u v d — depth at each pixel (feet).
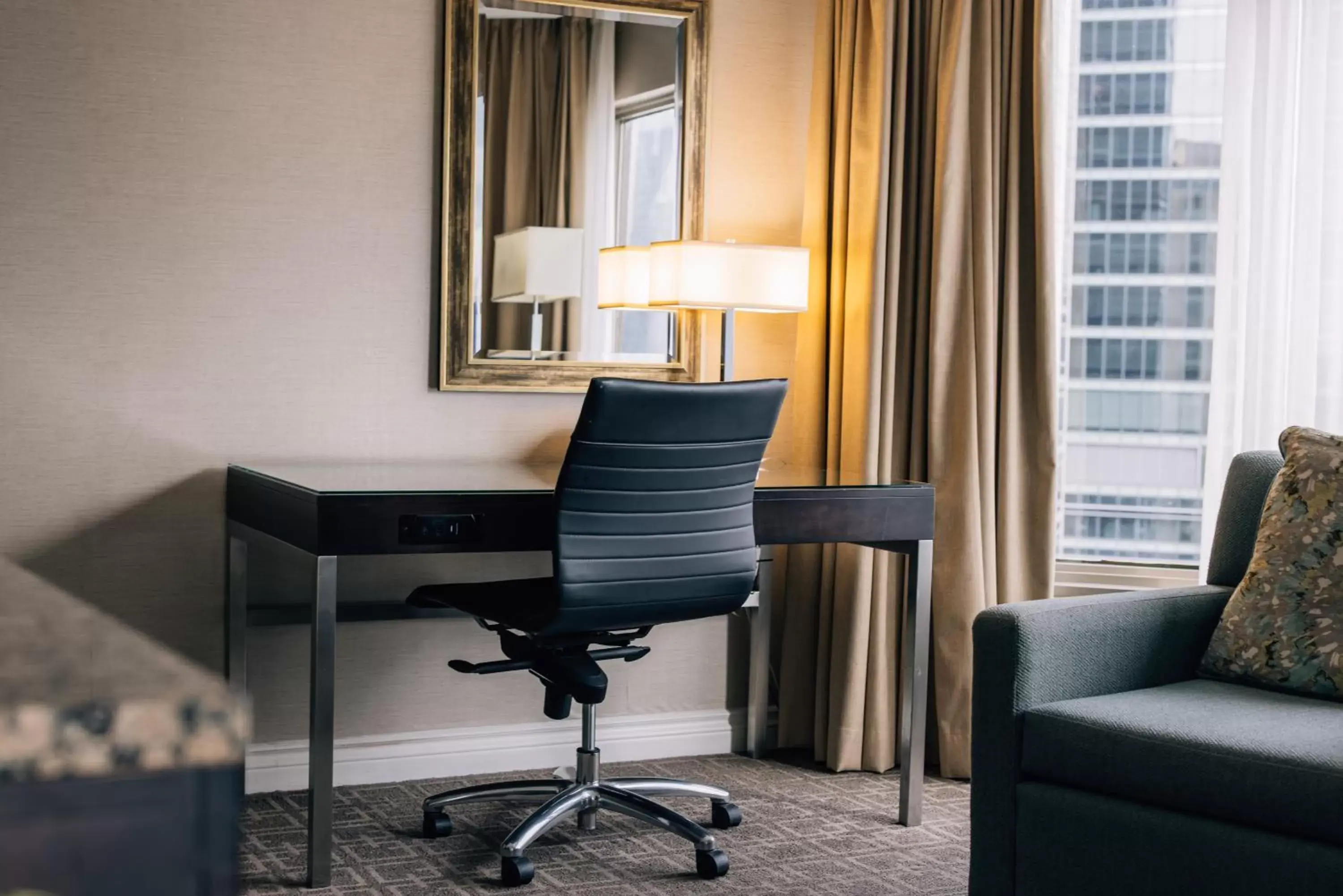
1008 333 10.62
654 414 7.70
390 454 10.10
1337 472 7.59
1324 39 10.19
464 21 10.04
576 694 8.18
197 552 9.55
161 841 1.09
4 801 1.05
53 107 8.98
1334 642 7.14
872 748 10.76
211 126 9.42
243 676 9.52
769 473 10.30
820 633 11.05
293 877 8.02
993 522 10.63
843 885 8.11
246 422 9.65
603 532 7.93
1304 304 10.26
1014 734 7.07
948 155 10.56
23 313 8.99
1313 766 5.95
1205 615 7.97
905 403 10.93
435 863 8.37
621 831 9.14
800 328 11.19
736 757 11.23
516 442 10.52
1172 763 6.39
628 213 10.77
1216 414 10.53
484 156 10.19
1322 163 10.21
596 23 10.59
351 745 10.09
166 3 9.25
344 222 9.85
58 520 9.18
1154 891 6.45
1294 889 5.93
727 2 11.10
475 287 10.21
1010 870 7.13
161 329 9.37
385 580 10.19
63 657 1.17
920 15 10.86
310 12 9.65
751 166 11.28
